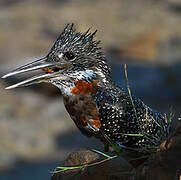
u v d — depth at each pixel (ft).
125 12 141.18
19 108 84.58
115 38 122.62
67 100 22.68
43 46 114.42
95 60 22.67
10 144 71.61
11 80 87.20
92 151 22.86
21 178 59.72
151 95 84.38
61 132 75.72
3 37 119.65
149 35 118.93
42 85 88.69
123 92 22.58
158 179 18.16
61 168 22.21
